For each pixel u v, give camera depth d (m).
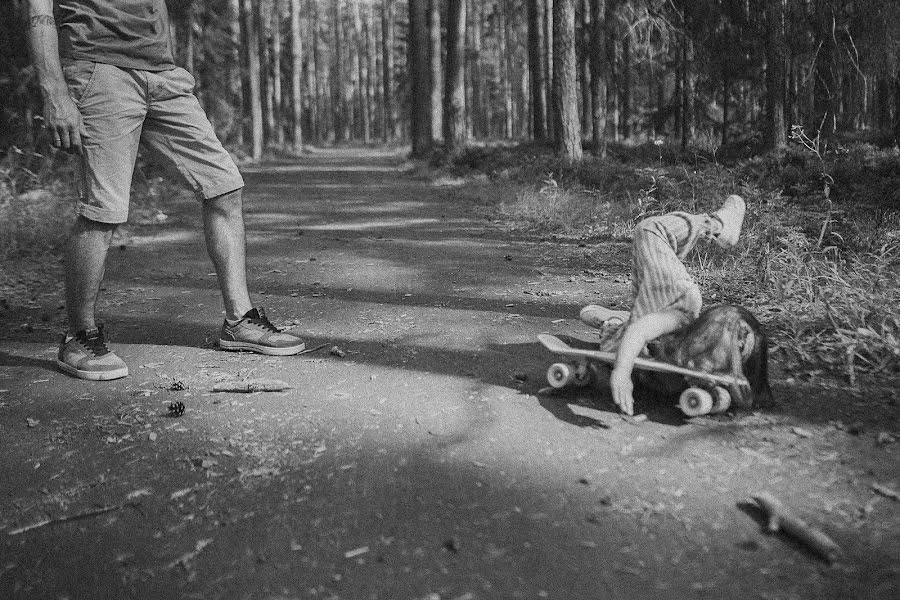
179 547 2.51
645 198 9.37
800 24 15.81
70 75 4.04
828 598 2.12
